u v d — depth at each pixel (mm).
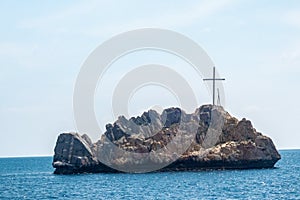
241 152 194000
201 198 120938
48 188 152125
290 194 125625
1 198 132000
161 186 148125
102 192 137000
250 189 137750
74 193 137250
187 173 186000
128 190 140125
